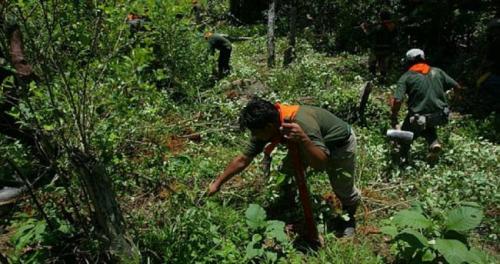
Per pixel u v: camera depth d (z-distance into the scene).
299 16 15.71
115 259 3.64
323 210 4.79
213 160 5.78
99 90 3.49
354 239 4.54
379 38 10.46
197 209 4.07
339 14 14.59
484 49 10.12
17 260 3.69
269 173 4.82
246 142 6.33
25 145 4.32
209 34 10.30
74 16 3.35
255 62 12.26
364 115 7.47
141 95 3.84
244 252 4.05
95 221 3.73
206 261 3.86
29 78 3.51
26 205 4.48
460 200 5.10
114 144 3.97
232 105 7.36
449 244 3.75
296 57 11.63
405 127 6.26
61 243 3.85
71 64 3.40
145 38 3.64
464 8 11.58
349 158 4.34
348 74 10.54
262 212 4.07
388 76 10.27
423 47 11.88
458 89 6.20
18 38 3.44
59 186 4.40
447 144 6.45
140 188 4.88
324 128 4.21
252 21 18.34
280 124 4.00
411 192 5.45
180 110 7.30
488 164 5.87
